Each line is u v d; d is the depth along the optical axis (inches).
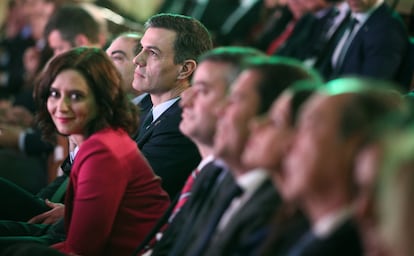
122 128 292.0
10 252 262.5
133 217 283.1
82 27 444.1
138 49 352.8
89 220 275.7
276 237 190.2
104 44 452.1
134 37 368.8
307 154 164.9
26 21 609.9
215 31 559.8
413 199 142.8
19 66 606.5
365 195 159.6
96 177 276.7
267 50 532.7
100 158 278.5
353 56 422.0
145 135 325.7
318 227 171.8
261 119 188.7
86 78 292.0
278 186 193.9
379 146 157.9
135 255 263.6
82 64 293.0
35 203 332.8
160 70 327.0
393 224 144.9
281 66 209.0
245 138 204.8
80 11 447.5
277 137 181.8
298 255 174.7
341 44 430.3
